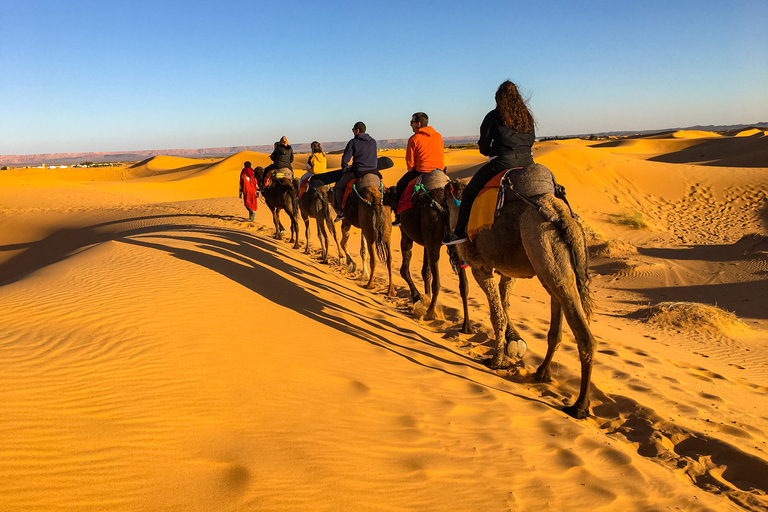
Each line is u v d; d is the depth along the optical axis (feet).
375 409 16.22
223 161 324.39
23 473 9.95
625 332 40.22
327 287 35.06
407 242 32.89
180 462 11.39
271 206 57.41
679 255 81.46
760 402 24.00
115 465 10.81
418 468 13.03
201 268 28.86
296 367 18.19
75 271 26.55
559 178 133.08
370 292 39.75
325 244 49.90
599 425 18.60
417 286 44.34
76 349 16.12
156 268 27.89
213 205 91.86
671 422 18.48
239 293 25.26
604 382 22.84
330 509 10.65
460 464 13.60
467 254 22.63
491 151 21.44
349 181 37.06
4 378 13.48
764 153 188.75
